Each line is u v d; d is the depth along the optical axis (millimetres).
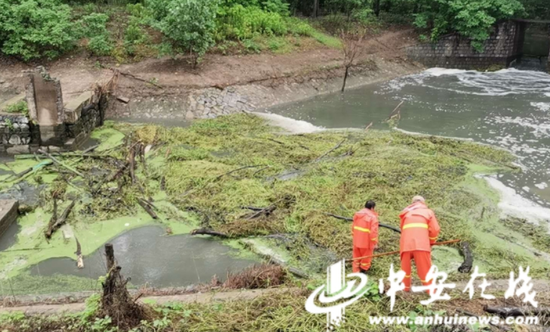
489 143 15312
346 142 14867
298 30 25406
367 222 7695
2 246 9102
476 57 28078
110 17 21500
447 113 18906
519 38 28938
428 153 13977
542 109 19547
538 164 13414
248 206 10469
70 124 13523
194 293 7184
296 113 18750
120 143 14352
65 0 21688
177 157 13055
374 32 28312
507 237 9453
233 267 8547
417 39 28297
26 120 13156
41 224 9852
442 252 8891
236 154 13719
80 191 11148
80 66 18766
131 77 18500
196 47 19297
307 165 12867
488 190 11508
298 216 10000
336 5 29656
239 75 20438
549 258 8750
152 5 19484
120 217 10148
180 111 17656
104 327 5926
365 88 23250
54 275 8258
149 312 6230
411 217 7066
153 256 8859
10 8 18312
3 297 7324
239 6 23219
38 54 18672
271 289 7129
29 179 11773
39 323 6098
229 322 6102
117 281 6129
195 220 10109
